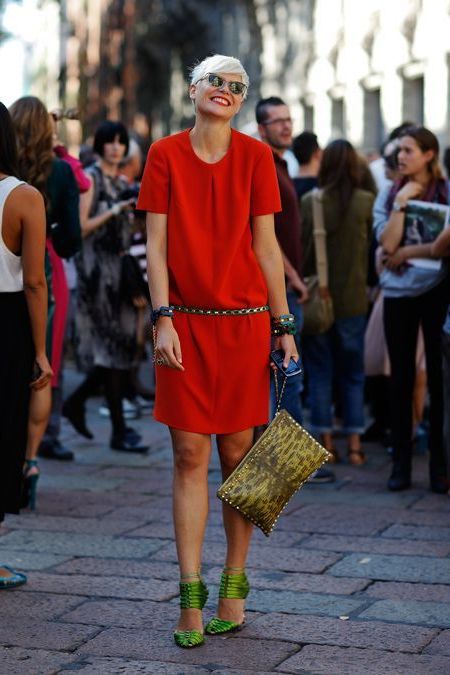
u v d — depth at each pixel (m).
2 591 6.71
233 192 5.82
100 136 10.97
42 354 6.68
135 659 5.65
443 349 7.31
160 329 5.80
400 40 32.50
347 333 10.40
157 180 5.83
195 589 5.87
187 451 5.90
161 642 5.88
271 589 6.72
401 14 32.34
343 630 6.02
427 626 6.08
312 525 8.29
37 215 6.49
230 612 6.03
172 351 5.77
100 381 11.38
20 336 6.60
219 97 5.76
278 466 5.82
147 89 55.84
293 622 6.15
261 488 5.79
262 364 5.92
